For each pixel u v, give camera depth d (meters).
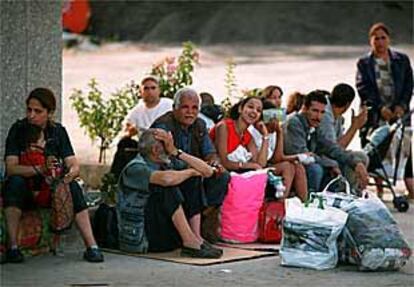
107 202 20.91
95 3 69.88
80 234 18.91
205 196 19.72
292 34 66.31
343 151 22.97
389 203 25.42
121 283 16.92
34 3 22.64
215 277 17.45
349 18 67.06
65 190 18.30
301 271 18.03
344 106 23.88
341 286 16.98
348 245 18.22
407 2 67.44
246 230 20.20
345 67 52.28
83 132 32.31
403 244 18.08
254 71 51.09
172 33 68.94
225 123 20.77
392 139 25.11
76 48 65.12
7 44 22.25
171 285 16.84
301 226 18.25
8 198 18.09
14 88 22.34
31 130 18.41
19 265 18.03
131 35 69.50
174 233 19.11
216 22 68.44
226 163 20.62
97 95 27.75
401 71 26.16
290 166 21.38
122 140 22.03
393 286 17.05
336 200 18.61
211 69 51.94
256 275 17.67
